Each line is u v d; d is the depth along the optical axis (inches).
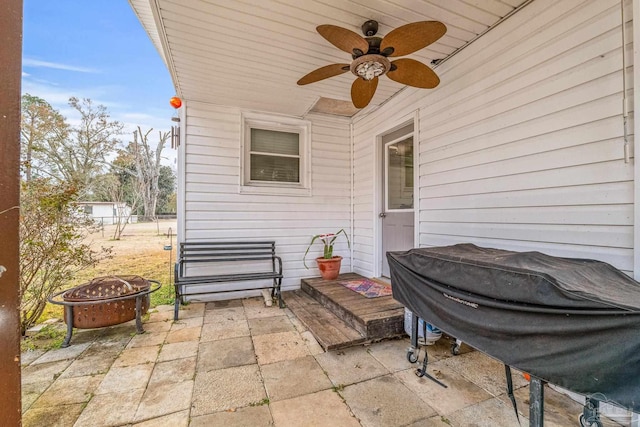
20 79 26.0
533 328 46.4
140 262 244.8
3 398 24.7
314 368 84.6
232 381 78.2
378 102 154.2
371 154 167.2
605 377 38.0
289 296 153.2
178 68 118.4
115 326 115.5
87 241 269.7
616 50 65.9
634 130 62.5
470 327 58.1
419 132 127.7
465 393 72.8
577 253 73.3
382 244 162.9
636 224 62.4
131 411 66.6
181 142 148.6
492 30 94.3
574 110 73.7
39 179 113.3
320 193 179.0
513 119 88.4
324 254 171.8
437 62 114.5
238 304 144.6
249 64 115.6
